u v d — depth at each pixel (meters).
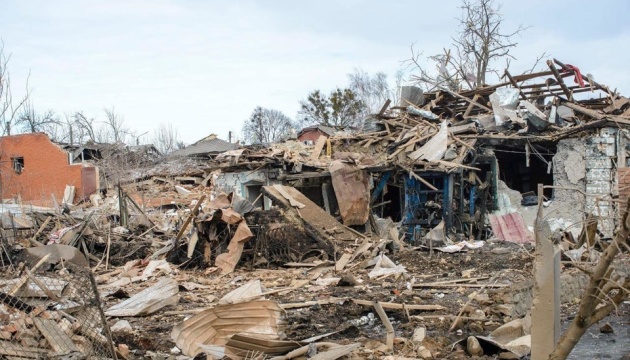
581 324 3.95
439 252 15.62
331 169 18.86
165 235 20.47
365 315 9.03
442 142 19.67
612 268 3.98
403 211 19.94
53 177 37.16
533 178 22.58
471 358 6.83
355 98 60.62
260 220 15.73
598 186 18.80
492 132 20.62
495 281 11.34
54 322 5.61
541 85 22.42
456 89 30.78
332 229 16.20
